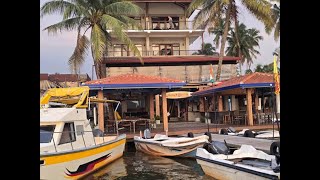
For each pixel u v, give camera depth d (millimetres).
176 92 28891
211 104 29047
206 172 11055
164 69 32469
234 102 27453
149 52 36031
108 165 13641
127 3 26125
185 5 36500
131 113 26547
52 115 11000
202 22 30547
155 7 36750
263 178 8227
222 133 17812
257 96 25203
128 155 16016
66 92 14031
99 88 18562
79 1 25891
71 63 27156
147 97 27125
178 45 36875
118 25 25172
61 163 9875
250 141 14172
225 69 33375
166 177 11336
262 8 27016
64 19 25656
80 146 11656
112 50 35125
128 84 18828
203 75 32906
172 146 14438
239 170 9164
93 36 25141
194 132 19312
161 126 23844
